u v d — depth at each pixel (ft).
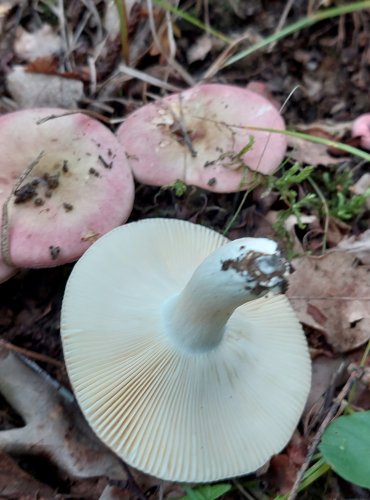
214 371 0.38
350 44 0.69
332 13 0.60
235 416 0.39
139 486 0.44
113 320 0.40
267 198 0.59
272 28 0.69
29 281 0.52
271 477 0.46
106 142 0.49
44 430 0.44
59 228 0.44
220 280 0.31
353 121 0.67
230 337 0.39
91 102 0.61
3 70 0.61
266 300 0.44
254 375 0.40
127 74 0.63
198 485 0.42
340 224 0.60
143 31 0.66
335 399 0.48
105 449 0.44
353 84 0.68
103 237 0.43
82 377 0.38
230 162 0.52
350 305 0.54
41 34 0.63
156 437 0.37
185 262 0.44
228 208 0.59
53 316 0.51
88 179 0.47
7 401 0.46
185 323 0.36
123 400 0.38
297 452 0.47
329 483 0.47
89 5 0.64
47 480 0.45
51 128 0.49
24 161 0.47
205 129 0.53
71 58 0.63
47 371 0.48
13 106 0.60
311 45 0.69
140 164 0.51
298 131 0.66
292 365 0.42
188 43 0.68
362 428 0.42
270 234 0.58
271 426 0.39
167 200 0.58
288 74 0.68
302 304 0.53
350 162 0.64
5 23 0.63
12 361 0.46
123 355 0.39
